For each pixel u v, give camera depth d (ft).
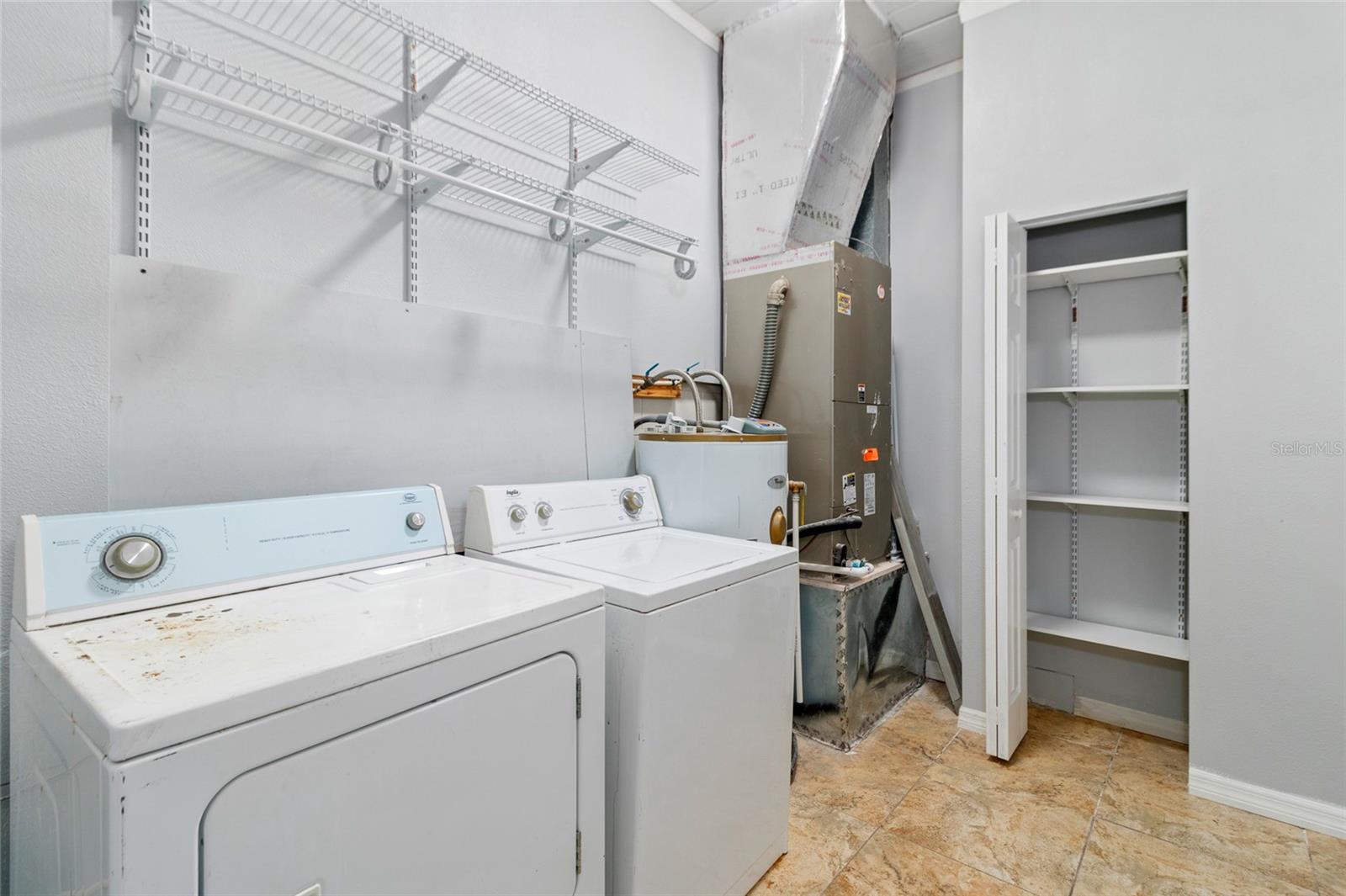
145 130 4.07
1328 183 5.65
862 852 5.45
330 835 2.46
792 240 8.37
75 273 3.53
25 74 3.35
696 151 8.80
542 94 5.67
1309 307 5.74
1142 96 6.64
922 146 9.49
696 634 4.22
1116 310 7.91
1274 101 5.90
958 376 9.18
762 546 5.39
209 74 4.33
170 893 2.06
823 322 7.86
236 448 4.21
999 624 6.80
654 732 3.92
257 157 4.60
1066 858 5.38
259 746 2.26
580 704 3.57
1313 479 5.74
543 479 6.23
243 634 2.83
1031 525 8.64
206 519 3.61
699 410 7.09
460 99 5.88
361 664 2.56
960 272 9.15
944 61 9.25
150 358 3.86
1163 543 7.69
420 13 5.57
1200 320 6.25
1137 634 7.65
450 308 5.71
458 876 2.91
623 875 3.90
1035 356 8.51
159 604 3.26
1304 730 5.80
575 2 7.04
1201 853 5.42
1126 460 7.89
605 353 6.97
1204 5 6.28
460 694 2.92
